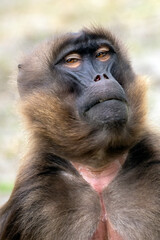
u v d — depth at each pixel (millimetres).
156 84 48750
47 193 20109
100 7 76500
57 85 21141
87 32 21375
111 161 20609
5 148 43750
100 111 19375
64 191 20109
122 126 19438
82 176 20781
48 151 20953
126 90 21047
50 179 20281
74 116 20484
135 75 22422
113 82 19594
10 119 50344
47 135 20969
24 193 20375
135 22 67125
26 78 22578
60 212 19906
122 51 22531
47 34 68688
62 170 20734
